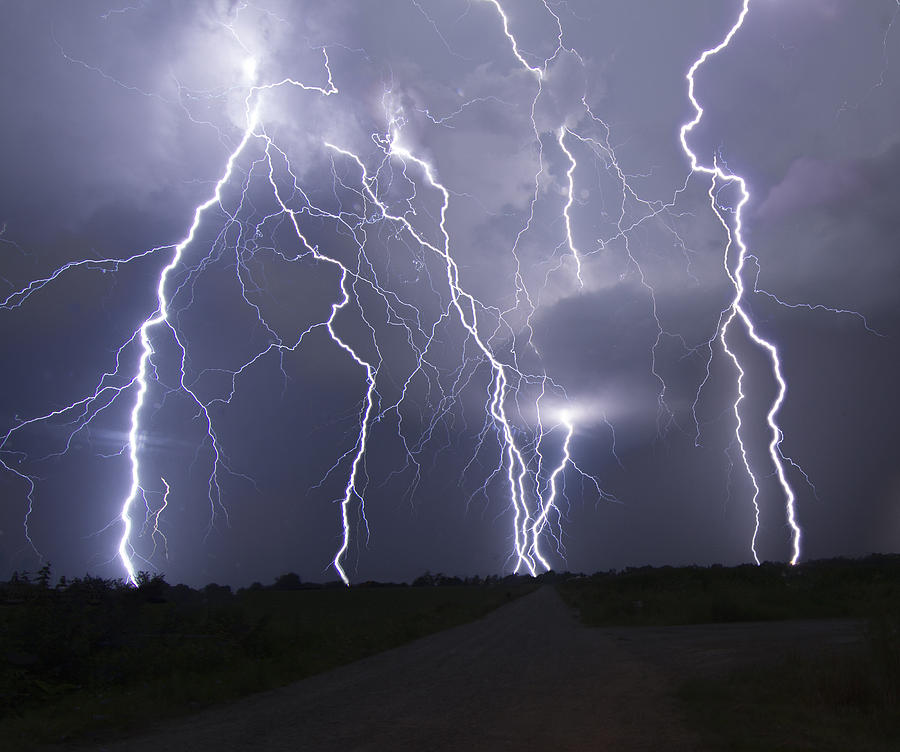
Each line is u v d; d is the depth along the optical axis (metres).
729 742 7.05
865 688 9.00
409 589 100.06
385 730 8.12
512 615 37.19
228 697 10.95
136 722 8.80
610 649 17.84
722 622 27.16
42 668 11.28
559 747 7.14
